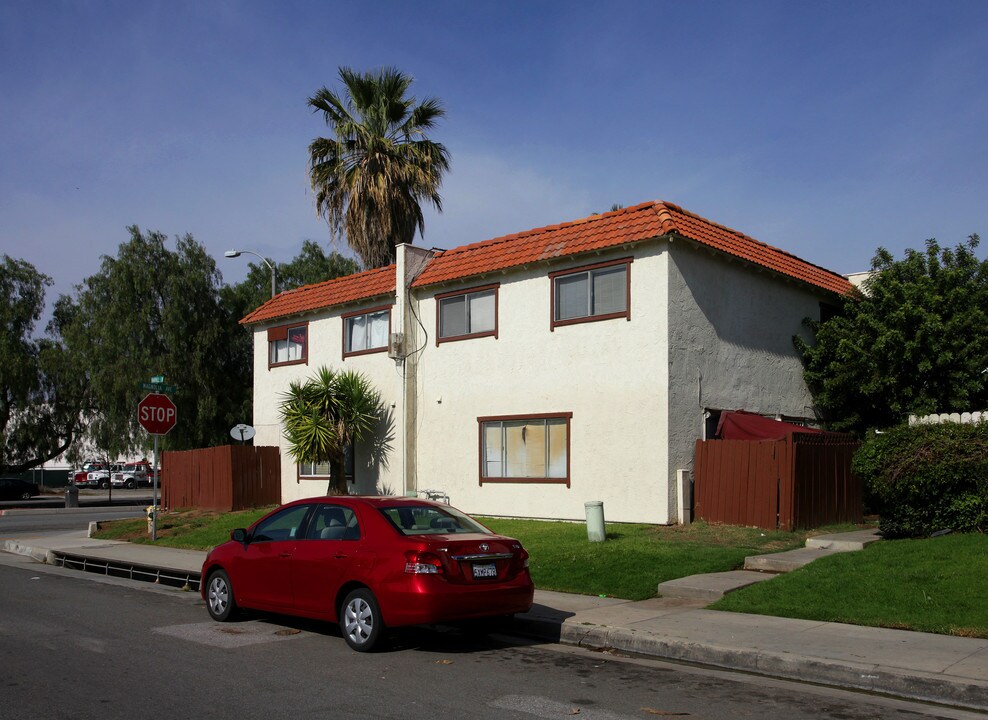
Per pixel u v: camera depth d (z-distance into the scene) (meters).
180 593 13.32
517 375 18.19
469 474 19.02
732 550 13.06
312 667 7.95
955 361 17.61
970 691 6.69
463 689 7.16
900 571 10.30
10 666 7.96
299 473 23.41
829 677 7.40
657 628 9.04
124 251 37.31
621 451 16.27
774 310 18.89
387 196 27.66
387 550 8.48
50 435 43.53
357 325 22.39
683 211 17.30
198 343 37.59
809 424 19.86
